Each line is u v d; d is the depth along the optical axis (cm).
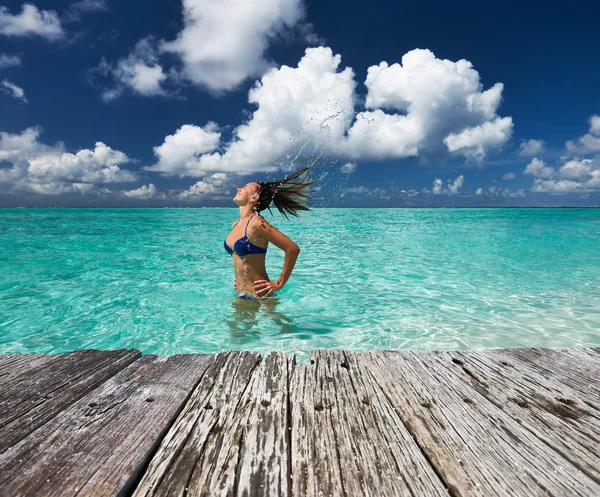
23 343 360
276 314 445
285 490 125
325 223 2373
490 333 385
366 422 167
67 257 877
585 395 193
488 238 1370
